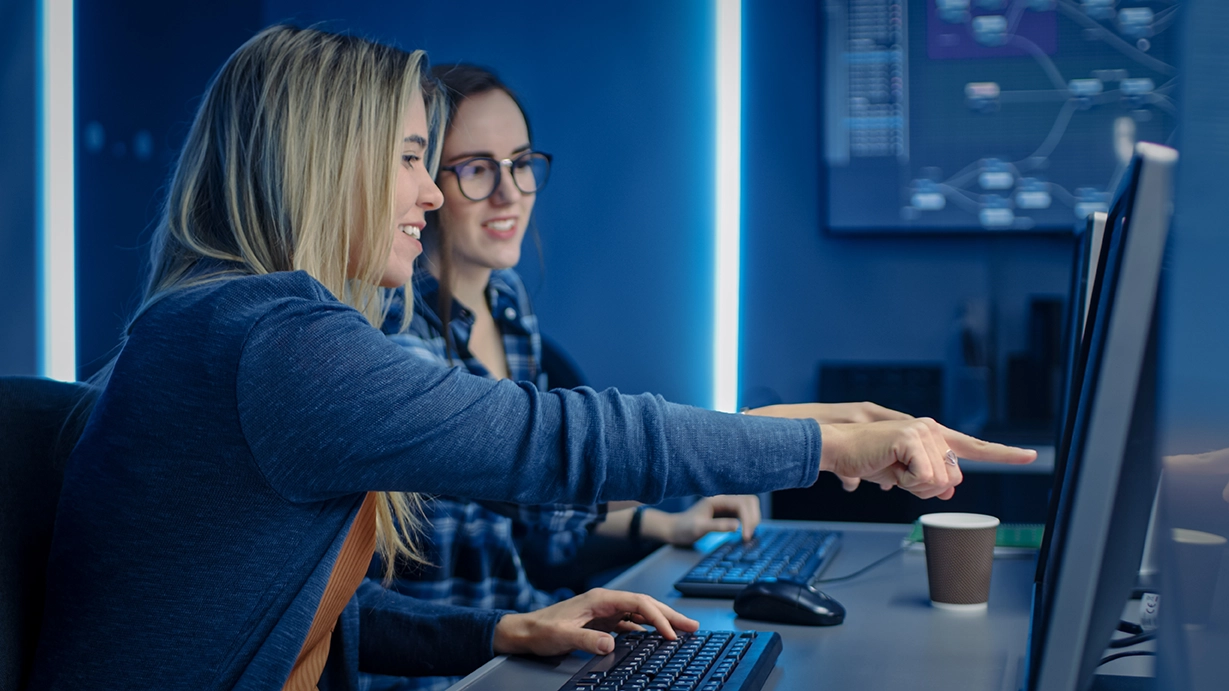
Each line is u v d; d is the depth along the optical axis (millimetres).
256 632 813
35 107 3246
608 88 3096
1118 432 521
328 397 784
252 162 953
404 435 790
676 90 3072
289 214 948
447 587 1735
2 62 3236
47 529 901
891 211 2945
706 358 3068
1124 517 554
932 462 856
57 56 3242
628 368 3100
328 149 957
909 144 2928
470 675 932
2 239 3246
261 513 806
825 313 3020
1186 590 841
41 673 821
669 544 1609
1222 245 1360
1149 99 2787
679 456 845
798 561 1335
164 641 800
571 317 3119
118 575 805
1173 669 799
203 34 3182
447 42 3150
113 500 811
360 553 972
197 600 801
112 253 3229
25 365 3264
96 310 3234
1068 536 536
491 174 1931
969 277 2941
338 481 803
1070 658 542
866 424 897
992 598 1176
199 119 1000
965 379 2881
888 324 2986
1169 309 620
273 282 840
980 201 2898
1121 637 949
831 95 2963
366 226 990
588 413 854
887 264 2986
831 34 2959
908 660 936
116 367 849
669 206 3078
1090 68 2824
